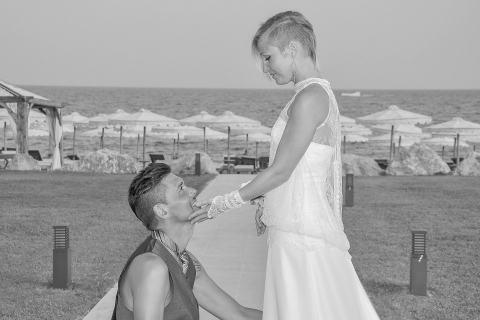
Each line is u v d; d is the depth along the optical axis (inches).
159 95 7519.7
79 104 5265.8
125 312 105.5
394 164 926.4
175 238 110.3
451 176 858.1
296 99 114.5
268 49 117.8
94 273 315.3
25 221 465.1
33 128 1513.3
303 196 115.4
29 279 301.3
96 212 511.8
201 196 621.6
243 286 286.2
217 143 2277.3
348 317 116.7
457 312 267.9
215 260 339.6
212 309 127.0
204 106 5280.5
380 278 323.3
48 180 736.3
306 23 117.6
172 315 105.8
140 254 104.8
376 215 527.5
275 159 113.6
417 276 292.4
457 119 1301.7
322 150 115.5
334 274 116.4
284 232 116.8
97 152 909.2
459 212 547.2
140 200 107.7
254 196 112.8
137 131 1515.7
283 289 115.6
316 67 119.2
